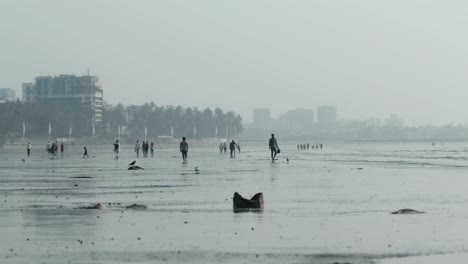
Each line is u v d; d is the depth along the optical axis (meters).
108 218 44.81
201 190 68.81
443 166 126.31
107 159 184.75
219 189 69.94
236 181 82.69
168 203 55.34
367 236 36.53
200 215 46.62
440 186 73.44
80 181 85.31
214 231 38.62
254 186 74.12
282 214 47.19
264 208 51.19
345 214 47.03
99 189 71.31
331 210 49.62
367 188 70.81
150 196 62.12
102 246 33.41
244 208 50.81
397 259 30.00
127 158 194.12
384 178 88.00
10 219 44.28
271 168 119.31
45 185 78.44
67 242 34.62
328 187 72.12
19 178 93.19
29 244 33.97
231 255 31.00
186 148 148.38
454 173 100.19
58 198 60.69
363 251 31.97
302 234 37.41
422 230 38.66
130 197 61.25
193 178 89.50
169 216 46.00
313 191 67.00
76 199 59.56
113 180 86.69
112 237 36.34
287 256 30.73
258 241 34.94
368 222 42.44
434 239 35.38
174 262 29.33
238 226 40.75
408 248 32.69
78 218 44.81
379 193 64.44
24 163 159.00
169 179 87.56
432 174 97.56
